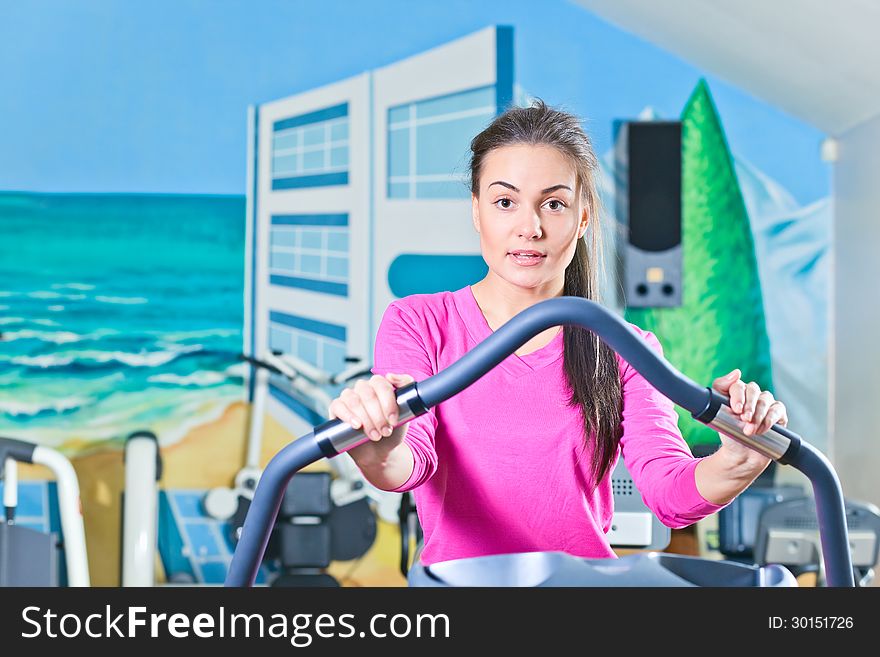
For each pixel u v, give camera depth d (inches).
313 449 33.7
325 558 159.5
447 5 173.6
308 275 175.0
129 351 170.9
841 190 171.2
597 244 49.1
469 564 30.0
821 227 175.2
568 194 44.3
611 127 173.3
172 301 172.1
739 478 39.1
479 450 46.6
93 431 169.2
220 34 173.6
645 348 33.4
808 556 117.8
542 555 29.7
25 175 170.9
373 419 33.2
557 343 47.3
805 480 161.8
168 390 171.0
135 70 172.6
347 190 174.9
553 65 173.5
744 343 173.8
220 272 173.3
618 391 47.5
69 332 170.2
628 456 46.6
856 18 128.8
